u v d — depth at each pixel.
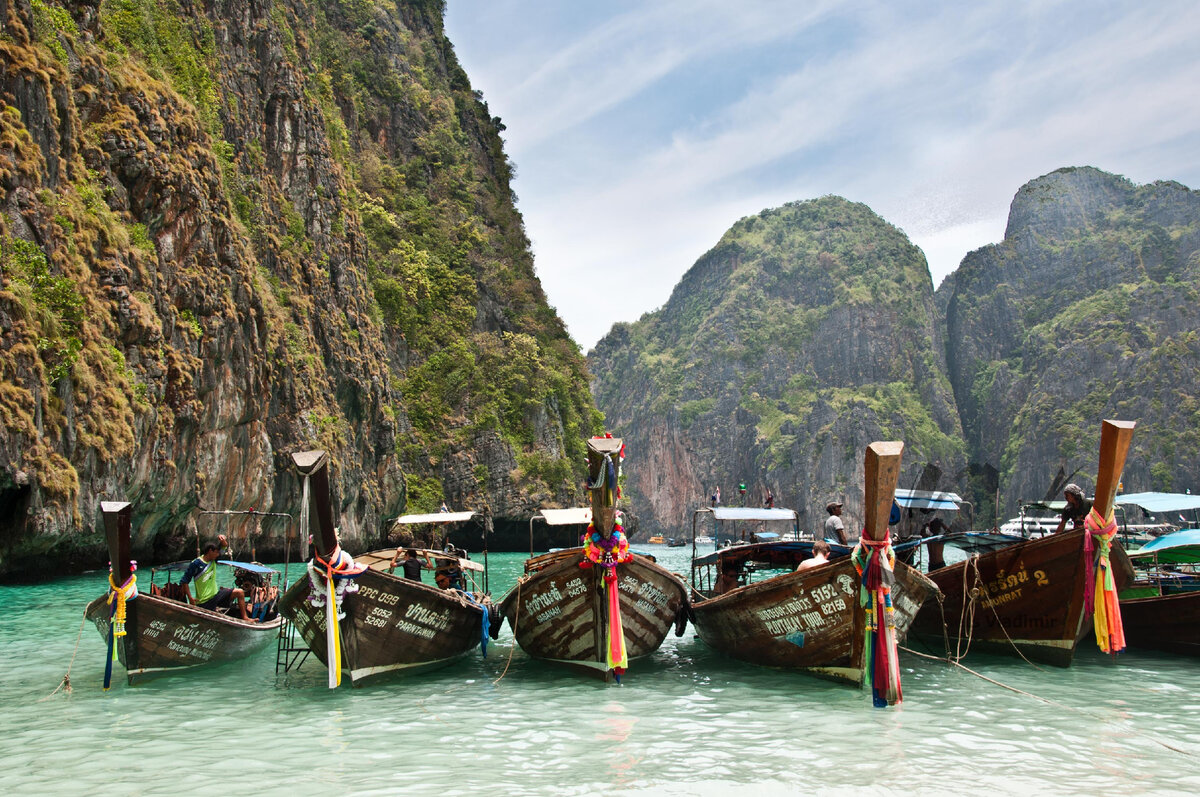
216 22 51.03
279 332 44.31
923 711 10.77
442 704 11.40
